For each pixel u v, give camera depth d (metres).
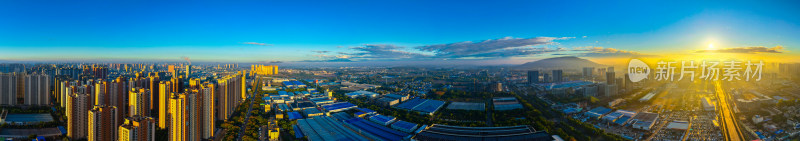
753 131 194.50
